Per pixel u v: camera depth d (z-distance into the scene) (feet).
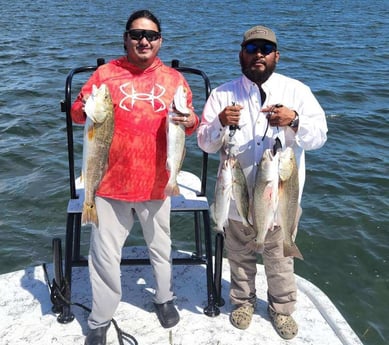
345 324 11.40
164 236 10.77
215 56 56.80
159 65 10.21
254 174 10.52
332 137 31.48
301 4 133.69
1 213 21.67
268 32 9.93
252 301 11.46
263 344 10.66
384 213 22.13
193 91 41.47
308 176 25.81
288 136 10.60
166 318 11.06
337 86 44.01
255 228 10.30
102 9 112.78
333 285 17.56
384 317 16.07
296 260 18.81
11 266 18.33
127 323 11.19
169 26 83.71
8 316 11.27
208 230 12.19
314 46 65.98
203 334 10.90
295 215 10.20
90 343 10.25
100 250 10.20
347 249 19.52
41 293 12.09
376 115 35.86
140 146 9.87
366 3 141.90
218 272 11.64
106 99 9.48
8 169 26.00
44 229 20.72
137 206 10.39
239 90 10.59
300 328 11.18
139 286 12.57
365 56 59.21
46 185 24.14
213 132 10.27
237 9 117.19
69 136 11.70
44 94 39.42
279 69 51.42
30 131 31.40
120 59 10.14
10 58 53.16
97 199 10.18
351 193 24.08
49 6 116.67
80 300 11.92
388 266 18.54
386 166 27.20
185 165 26.84
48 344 10.48
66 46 61.87
